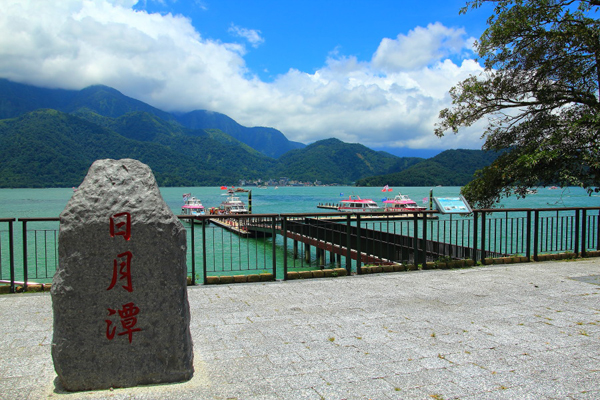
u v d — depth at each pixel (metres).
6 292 6.53
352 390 3.25
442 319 5.10
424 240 8.30
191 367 3.46
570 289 6.56
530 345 4.21
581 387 3.30
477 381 3.41
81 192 3.27
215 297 6.21
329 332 4.64
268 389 3.26
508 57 9.52
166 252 3.31
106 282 3.22
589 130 8.28
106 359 3.23
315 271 7.59
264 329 4.75
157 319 3.31
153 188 3.44
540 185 9.38
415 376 3.50
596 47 8.58
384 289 6.68
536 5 8.73
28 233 32.62
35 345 4.29
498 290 6.54
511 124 10.17
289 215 7.47
